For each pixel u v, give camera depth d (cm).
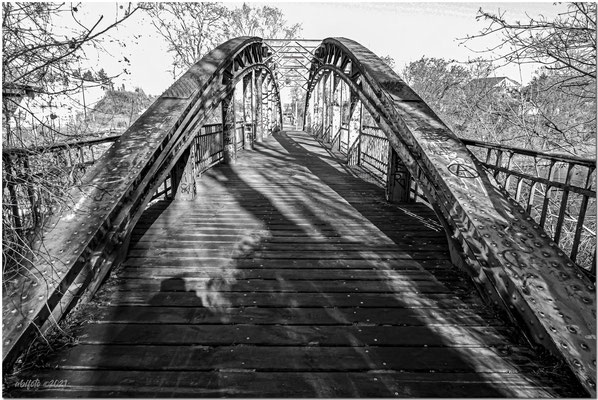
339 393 208
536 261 272
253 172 891
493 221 305
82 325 269
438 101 1238
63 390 208
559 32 483
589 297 248
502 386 214
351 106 993
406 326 273
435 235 456
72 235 295
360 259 386
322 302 304
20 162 254
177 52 1548
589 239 588
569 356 216
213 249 407
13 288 252
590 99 619
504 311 280
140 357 236
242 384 213
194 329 266
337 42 895
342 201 620
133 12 279
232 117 1001
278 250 408
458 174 354
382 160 803
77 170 325
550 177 298
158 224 488
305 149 1404
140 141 396
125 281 334
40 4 251
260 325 271
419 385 215
